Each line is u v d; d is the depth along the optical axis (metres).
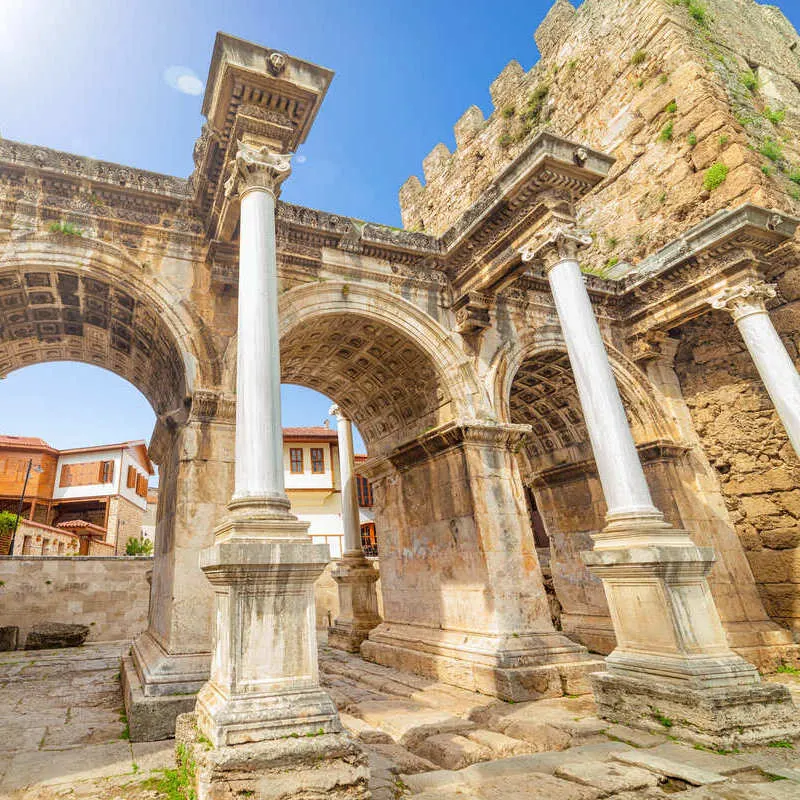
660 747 4.90
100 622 14.80
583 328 7.37
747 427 10.62
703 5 14.53
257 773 3.51
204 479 6.96
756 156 11.39
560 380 11.69
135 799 3.86
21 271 7.15
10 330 8.37
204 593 6.41
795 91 14.38
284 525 4.62
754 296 9.29
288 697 4.05
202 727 4.11
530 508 17.09
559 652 7.44
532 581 8.15
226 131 6.79
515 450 9.14
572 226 7.93
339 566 13.69
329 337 9.90
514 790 4.01
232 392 7.54
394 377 10.54
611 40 15.15
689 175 12.23
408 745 5.41
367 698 7.41
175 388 8.26
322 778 3.54
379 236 9.51
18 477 28.61
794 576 9.66
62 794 3.94
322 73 6.71
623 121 14.31
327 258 9.05
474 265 9.39
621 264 12.84
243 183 6.50
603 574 6.61
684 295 10.53
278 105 6.65
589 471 12.11
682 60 12.88
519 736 5.53
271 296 5.82
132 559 15.66
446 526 9.02
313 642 4.39
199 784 3.55
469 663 7.51
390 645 9.79
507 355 10.02
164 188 8.14
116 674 9.35
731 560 10.23
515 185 7.99
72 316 8.53
